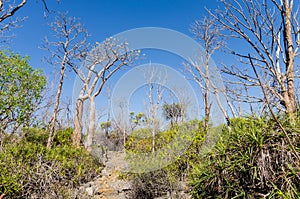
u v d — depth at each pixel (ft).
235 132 8.40
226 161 8.00
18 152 18.78
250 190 7.32
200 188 8.58
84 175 23.36
